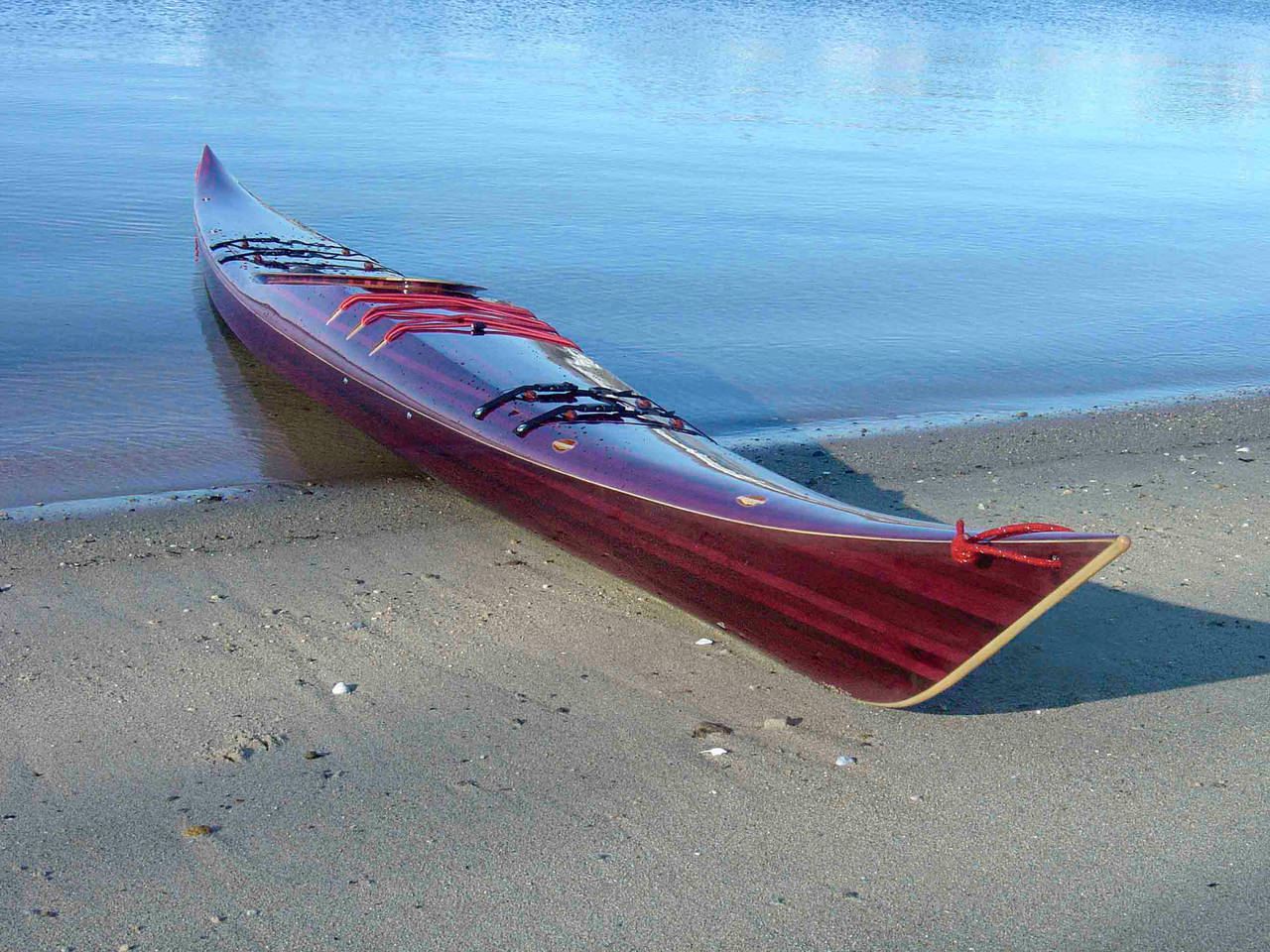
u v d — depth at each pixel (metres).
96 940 3.20
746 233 14.19
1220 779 4.14
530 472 5.76
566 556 5.98
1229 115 27.27
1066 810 3.94
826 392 9.38
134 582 5.46
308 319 7.91
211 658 4.78
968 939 3.31
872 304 11.85
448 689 4.62
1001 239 14.84
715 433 8.34
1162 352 10.98
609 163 17.58
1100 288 13.02
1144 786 4.09
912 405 9.20
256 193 14.40
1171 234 15.67
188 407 8.13
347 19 31.59
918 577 4.05
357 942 3.23
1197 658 5.03
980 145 21.50
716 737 4.35
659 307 11.27
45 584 5.38
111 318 9.91
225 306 9.36
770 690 4.71
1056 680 4.82
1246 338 11.54
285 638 4.99
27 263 11.24
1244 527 6.64
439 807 3.87
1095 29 45.44
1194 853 3.72
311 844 3.65
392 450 7.00
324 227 13.15
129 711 4.36
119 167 15.20
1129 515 6.80
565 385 6.30
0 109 18.33
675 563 5.04
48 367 8.75
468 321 7.33
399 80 23.64
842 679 4.55
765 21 38.56
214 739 4.21
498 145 18.31
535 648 5.00
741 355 10.14
